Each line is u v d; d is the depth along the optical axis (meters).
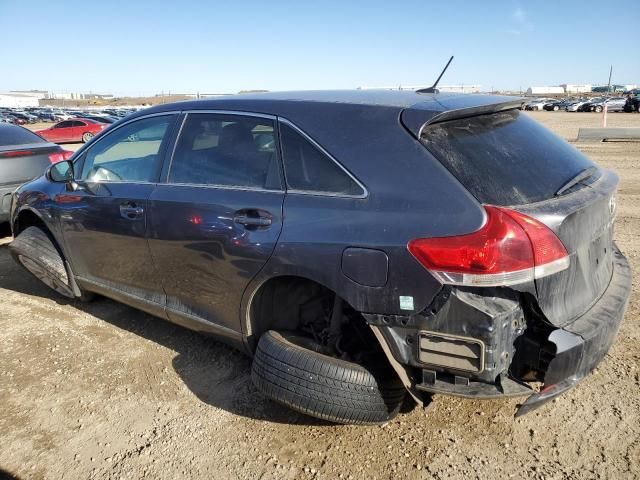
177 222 3.26
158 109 3.70
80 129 29.33
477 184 2.38
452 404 3.13
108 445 2.88
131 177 3.72
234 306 3.07
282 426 2.99
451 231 2.28
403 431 2.91
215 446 2.85
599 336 2.44
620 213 7.27
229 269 3.01
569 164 2.80
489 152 2.56
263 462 2.72
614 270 3.04
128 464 2.74
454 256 2.25
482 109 2.73
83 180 4.09
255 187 2.98
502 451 2.73
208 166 3.26
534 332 2.43
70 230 4.14
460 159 2.46
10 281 5.30
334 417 2.64
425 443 2.80
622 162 11.83
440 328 2.32
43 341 4.02
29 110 72.94
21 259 4.63
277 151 2.94
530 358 2.42
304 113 2.91
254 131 3.09
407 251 2.35
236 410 3.14
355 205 2.56
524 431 2.87
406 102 2.76
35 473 2.70
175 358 3.74
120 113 60.56
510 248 2.21
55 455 2.82
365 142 2.64
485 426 2.92
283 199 2.82
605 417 2.93
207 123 3.35
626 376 3.30
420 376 2.47
